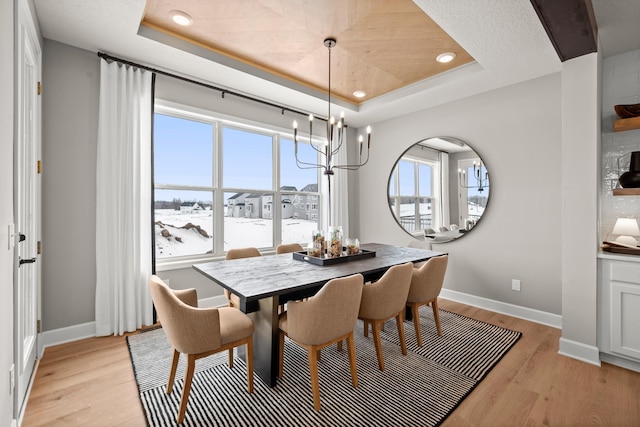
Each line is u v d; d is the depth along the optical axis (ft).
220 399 5.90
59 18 7.03
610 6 6.68
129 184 8.82
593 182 7.22
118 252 8.61
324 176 14.92
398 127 13.97
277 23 7.68
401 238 13.93
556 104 9.47
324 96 12.06
